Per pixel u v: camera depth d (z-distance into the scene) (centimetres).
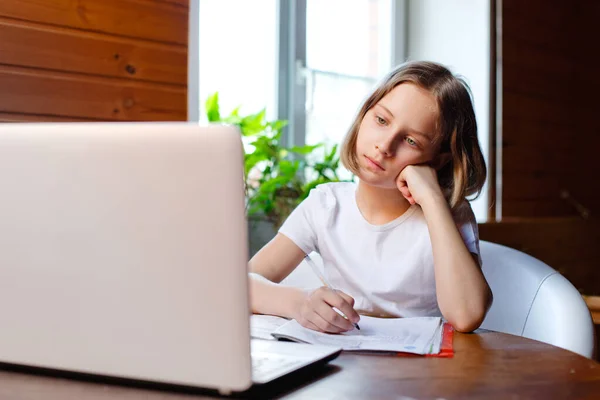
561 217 311
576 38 334
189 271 70
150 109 190
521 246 273
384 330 106
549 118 317
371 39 293
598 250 323
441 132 128
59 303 76
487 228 255
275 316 114
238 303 69
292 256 150
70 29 174
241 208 69
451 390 76
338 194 154
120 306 73
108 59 181
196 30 208
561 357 92
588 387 77
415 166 130
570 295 128
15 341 79
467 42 288
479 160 137
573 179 333
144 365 73
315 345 91
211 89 242
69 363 76
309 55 272
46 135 75
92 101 178
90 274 74
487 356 92
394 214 145
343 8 282
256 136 241
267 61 259
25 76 167
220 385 70
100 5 179
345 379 80
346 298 108
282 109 265
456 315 113
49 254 76
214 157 68
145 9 188
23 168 76
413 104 126
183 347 71
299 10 267
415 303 142
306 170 270
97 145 72
